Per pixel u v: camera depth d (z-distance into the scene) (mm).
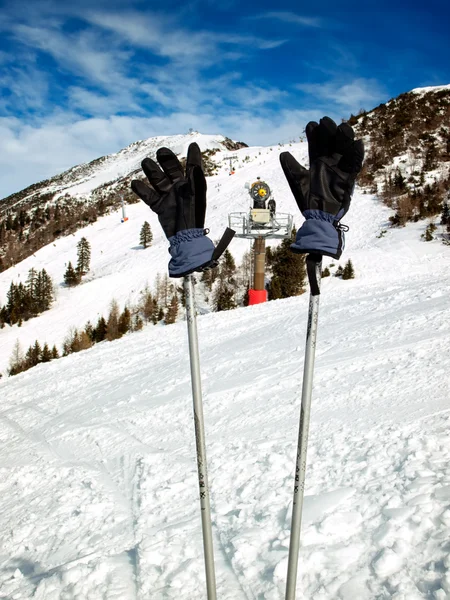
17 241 106438
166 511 4305
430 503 3141
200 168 2240
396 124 67375
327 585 2717
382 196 46750
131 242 57406
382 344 8391
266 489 4133
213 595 2416
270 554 3111
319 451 4641
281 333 11586
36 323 39750
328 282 29547
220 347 11586
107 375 11711
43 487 5785
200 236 2244
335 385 6781
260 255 26094
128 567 3357
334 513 3307
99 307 40281
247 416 6430
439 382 5926
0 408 11141
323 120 2080
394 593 2529
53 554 4070
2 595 3539
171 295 38250
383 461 4043
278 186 60906
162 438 6496
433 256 30688
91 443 7035
